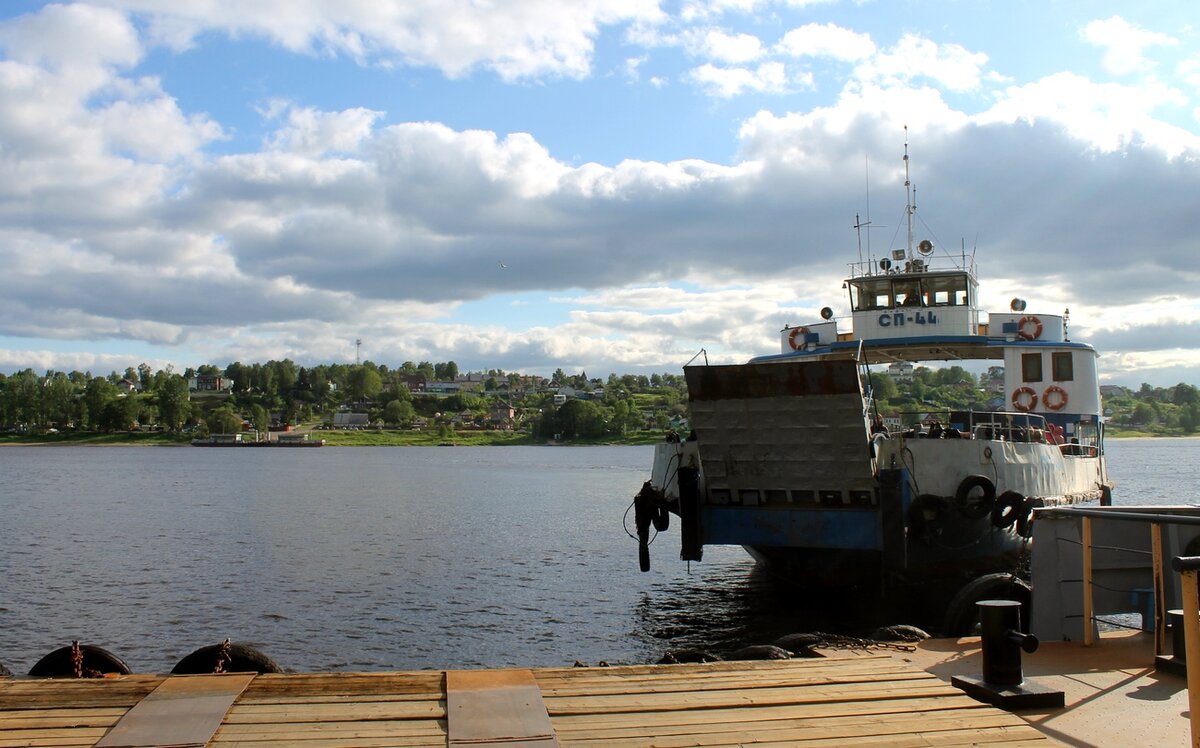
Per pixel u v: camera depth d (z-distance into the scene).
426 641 21.38
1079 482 26.12
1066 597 11.02
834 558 20.78
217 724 7.04
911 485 19.75
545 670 8.72
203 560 34.59
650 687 8.21
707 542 21.06
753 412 19.45
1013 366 28.08
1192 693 6.57
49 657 11.12
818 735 7.02
